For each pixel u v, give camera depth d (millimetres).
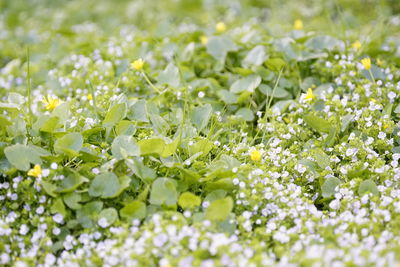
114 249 934
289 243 953
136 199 1005
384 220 964
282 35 1303
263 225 984
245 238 960
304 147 1091
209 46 1268
